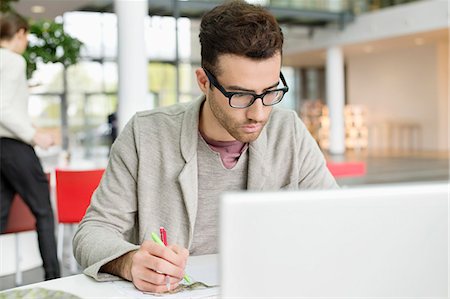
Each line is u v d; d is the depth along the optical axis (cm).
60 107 1489
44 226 313
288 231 73
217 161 144
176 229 144
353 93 1891
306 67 2078
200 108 144
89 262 126
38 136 303
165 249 112
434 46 1614
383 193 77
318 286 75
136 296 109
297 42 1625
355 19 1480
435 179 947
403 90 1723
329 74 1559
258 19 115
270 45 114
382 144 1794
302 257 74
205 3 952
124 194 145
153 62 1111
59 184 345
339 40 1512
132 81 558
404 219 78
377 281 78
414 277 79
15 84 295
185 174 142
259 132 121
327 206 74
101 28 1031
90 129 1502
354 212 75
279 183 153
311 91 2083
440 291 80
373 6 1449
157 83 1180
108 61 1326
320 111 1853
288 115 156
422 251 79
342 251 75
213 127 139
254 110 117
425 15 1314
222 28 116
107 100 1483
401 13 1367
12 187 311
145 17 567
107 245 125
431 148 1659
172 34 949
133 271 113
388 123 1773
